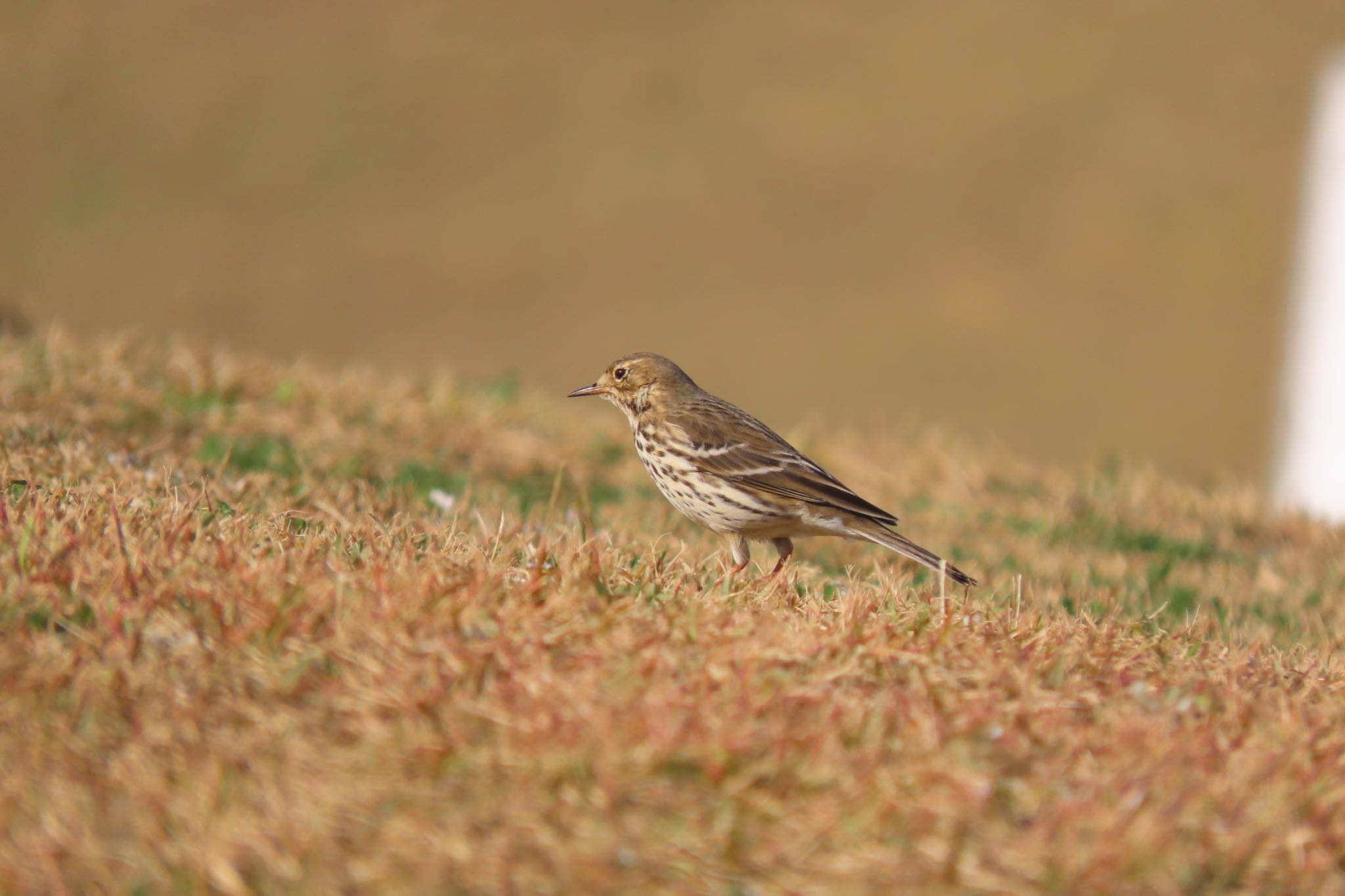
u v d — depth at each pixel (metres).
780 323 37.44
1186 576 13.19
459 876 5.53
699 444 10.80
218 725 6.22
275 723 6.23
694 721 6.31
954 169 43.16
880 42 49.00
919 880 5.68
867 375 35.28
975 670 7.25
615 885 5.58
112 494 8.55
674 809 5.93
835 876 5.69
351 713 6.32
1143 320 37.59
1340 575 13.79
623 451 15.76
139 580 7.17
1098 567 13.00
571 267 39.47
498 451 14.80
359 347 36.09
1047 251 40.09
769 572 9.83
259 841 5.55
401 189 42.50
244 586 7.17
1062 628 8.19
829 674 6.95
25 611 6.85
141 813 5.66
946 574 10.10
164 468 10.10
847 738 6.40
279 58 48.53
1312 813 6.28
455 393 16.30
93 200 40.41
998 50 48.44
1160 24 49.53
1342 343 32.44
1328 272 33.62
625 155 43.50
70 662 6.43
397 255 39.31
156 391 13.77
